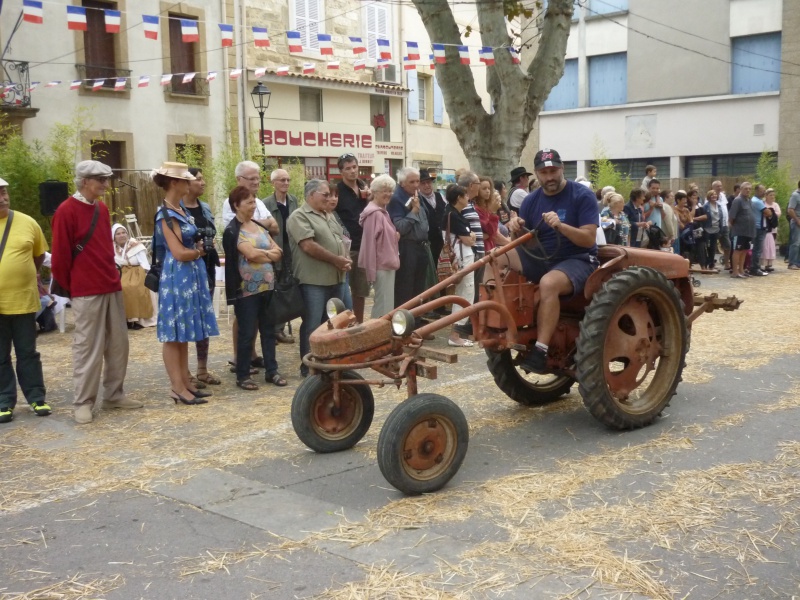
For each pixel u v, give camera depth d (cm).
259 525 403
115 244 1012
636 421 539
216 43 1970
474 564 352
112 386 629
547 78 1262
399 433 425
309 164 2241
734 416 566
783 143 2441
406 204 838
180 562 365
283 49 2114
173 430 571
